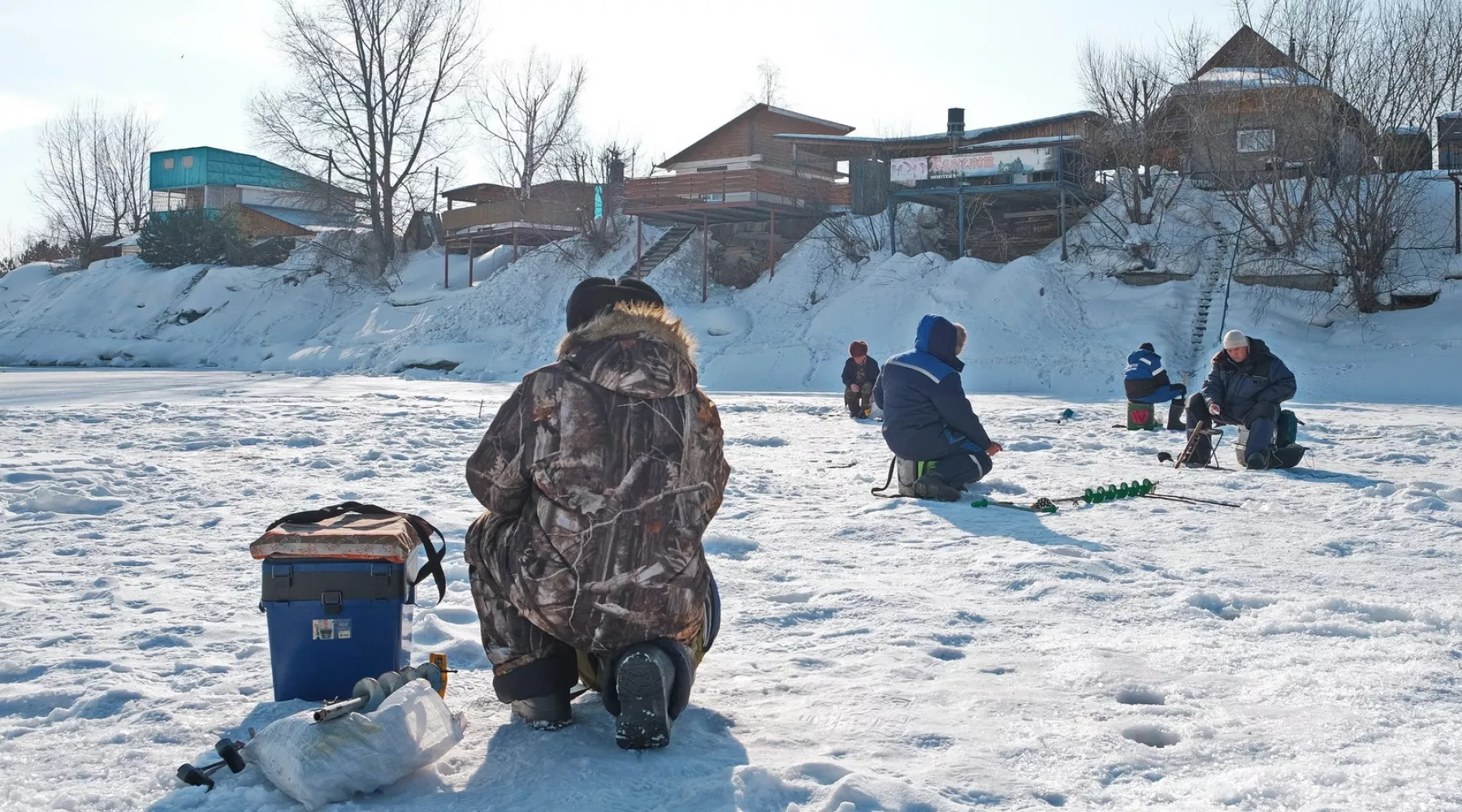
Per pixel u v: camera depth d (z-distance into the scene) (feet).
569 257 159.63
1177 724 11.61
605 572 11.03
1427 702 12.34
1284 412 37.40
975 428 29.63
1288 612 16.63
